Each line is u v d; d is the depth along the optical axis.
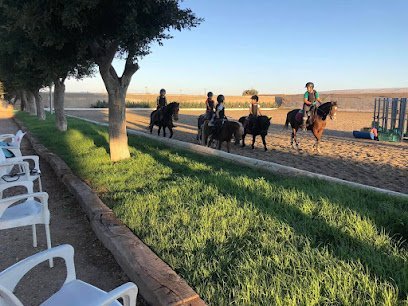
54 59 8.84
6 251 4.69
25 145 14.91
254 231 4.45
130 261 3.88
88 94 69.88
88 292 2.69
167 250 4.11
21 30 8.09
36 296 3.64
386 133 18.50
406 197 5.93
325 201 5.39
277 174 7.90
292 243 4.05
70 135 15.70
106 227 4.87
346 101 62.31
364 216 4.66
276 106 73.38
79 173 8.45
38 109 30.89
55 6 6.76
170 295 3.15
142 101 67.06
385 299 2.89
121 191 6.65
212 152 10.54
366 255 3.63
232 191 6.16
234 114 45.66
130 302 2.29
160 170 8.22
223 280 3.41
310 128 13.41
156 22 8.60
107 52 8.74
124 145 9.77
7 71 16.58
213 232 4.39
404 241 4.08
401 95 61.34
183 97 75.69
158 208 5.43
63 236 5.14
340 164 10.95
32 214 4.22
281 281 3.25
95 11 7.37
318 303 2.93
